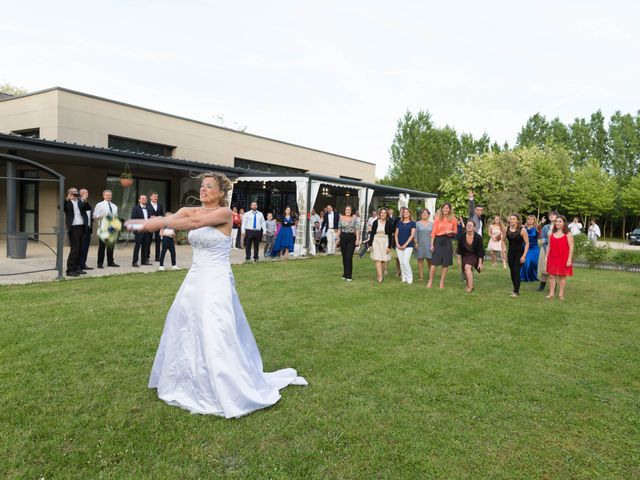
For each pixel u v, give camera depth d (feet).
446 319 20.44
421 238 32.07
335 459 8.67
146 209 34.45
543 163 114.52
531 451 9.23
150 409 10.45
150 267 34.40
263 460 8.53
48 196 50.55
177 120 62.85
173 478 7.86
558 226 26.58
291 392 11.76
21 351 14.15
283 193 77.05
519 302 25.23
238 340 10.76
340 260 44.42
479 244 28.14
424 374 13.34
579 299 27.07
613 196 133.18
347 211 31.19
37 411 10.20
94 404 10.63
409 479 8.11
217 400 10.23
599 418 10.80
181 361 10.74
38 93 50.39
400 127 114.21
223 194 11.17
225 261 11.06
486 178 91.71
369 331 17.95
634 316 22.29
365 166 105.29
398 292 27.07
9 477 7.72
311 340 16.49
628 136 169.37
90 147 40.55
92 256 41.09
